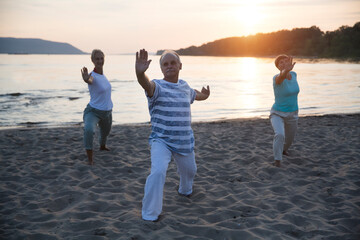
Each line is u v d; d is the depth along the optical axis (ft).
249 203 12.30
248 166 17.26
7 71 139.23
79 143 22.44
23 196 12.82
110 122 18.88
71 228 10.11
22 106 46.11
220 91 67.21
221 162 18.03
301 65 212.64
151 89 10.11
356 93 60.75
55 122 35.42
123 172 16.26
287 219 10.74
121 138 24.22
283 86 16.53
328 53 476.54
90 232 9.73
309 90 66.03
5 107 45.01
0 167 16.72
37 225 10.29
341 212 11.19
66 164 17.39
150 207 10.45
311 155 19.29
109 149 20.44
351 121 32.37
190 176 12.26
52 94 60.39
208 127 29.81
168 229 9.87
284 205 12.00
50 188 13.79
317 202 12.35
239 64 271.49
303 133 25.81
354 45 462.60
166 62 10.53
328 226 10.19
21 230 9.89
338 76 106.32
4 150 20.38
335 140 23.22
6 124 34.01
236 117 39.11
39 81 89.51
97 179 14.96
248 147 21.44
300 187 14.02
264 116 39.04
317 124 30.58
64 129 28.43
